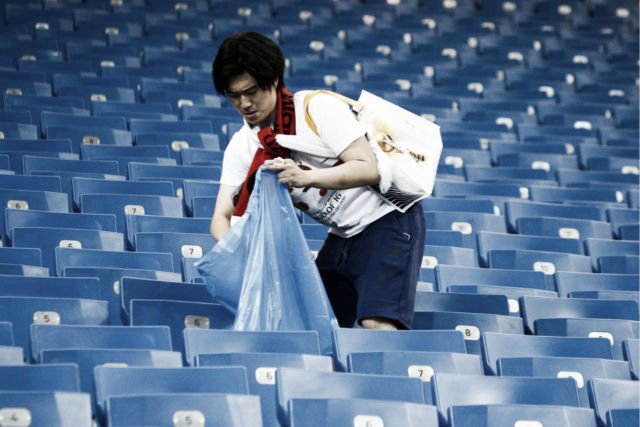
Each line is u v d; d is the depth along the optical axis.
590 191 23.66
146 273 14.33
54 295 13.09
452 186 22.80
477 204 21.36
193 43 33.56
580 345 13.56
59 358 10.63
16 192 17.53
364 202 12.10
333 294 12.59
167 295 13.28
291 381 10.62
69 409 9.39
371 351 12.00
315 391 10.66
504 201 22.31
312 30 36.38
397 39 36.94
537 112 31.03
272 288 11.80
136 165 20.64
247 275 11.80
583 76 34.97
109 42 32.44
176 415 9.62
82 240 15.78
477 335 14.11
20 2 34.44
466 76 33.97
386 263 12.01
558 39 38.34
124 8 35.94
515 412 10.98
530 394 11.66
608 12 41.72
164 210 18.41
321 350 11.91
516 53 36.75
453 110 29.91
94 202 18.05
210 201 19.25
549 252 18.69
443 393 11.27
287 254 11.90
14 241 15.45
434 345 12.45
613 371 13.08
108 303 13.46
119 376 10.09
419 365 11.94
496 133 27.95
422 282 16.30
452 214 20.48
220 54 11.33
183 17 35.78
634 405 12.09
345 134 11.62
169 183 19.27
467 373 12.18
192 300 13.41
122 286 13.02
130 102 26.33
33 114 23.81
